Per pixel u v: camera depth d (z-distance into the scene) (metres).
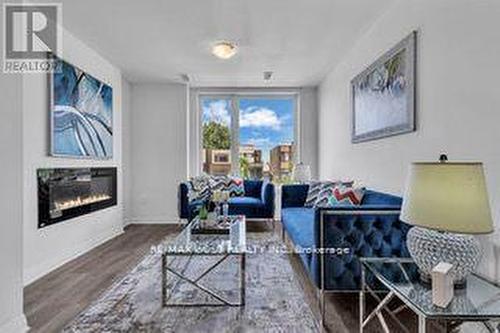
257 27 3.46
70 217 3.69
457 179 1.54
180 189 5.08
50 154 3.31
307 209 4.12
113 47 4.07
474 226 1.51
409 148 2.70
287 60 4.58
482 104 1.90
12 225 2.06
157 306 2.53
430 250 1.67
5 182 2.02
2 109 2.01
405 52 2.71
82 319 2.32
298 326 2.23
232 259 3.73
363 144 3.72
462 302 1.54
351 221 2.32
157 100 5.92
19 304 2.11
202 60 4.58
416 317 2.33
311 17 3.22
